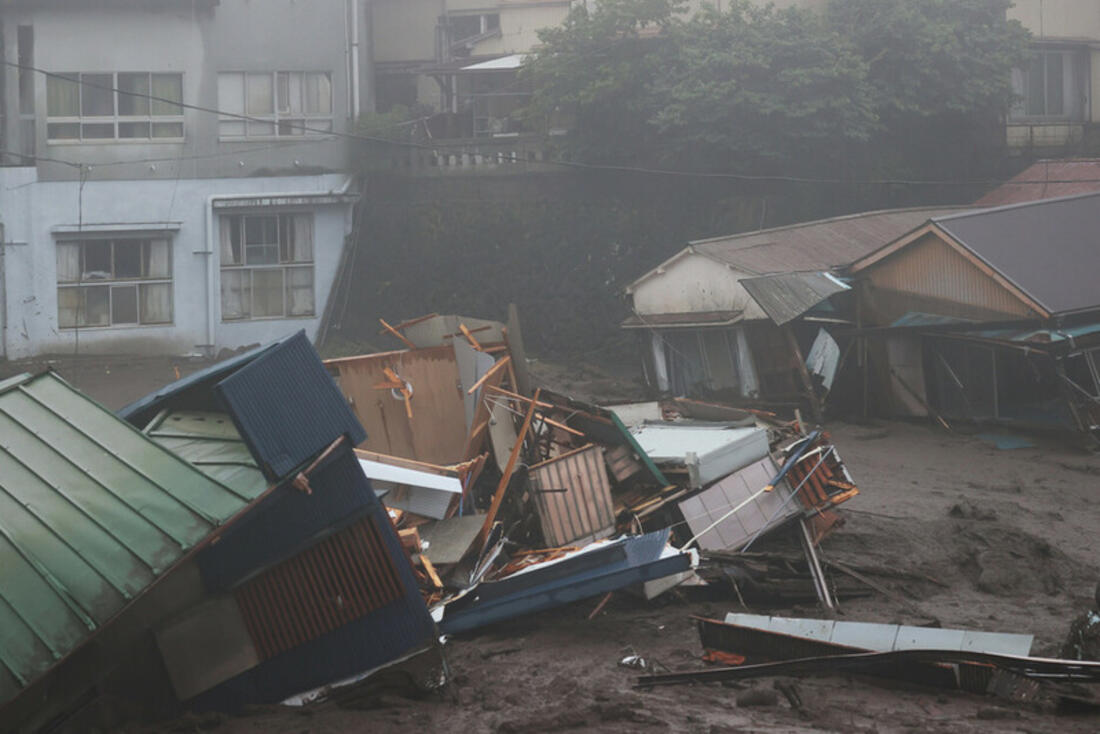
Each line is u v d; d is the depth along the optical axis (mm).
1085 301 25703
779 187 34219
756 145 32531
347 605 9453
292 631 9344
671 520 15180
